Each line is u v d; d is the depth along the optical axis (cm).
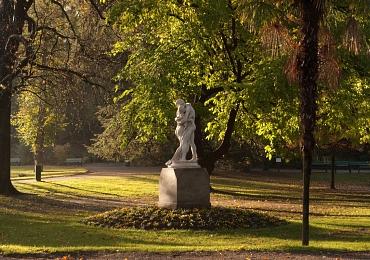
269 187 3738
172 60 2212
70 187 3294
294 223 1720
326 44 1295
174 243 1349
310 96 1253
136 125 2383
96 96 3278
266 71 2048
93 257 1089
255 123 2544
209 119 2866
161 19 2372
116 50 2597
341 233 1558
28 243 1334
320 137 2911
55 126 4088
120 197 2784
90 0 2648
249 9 1273
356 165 5750
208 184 1712
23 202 2394
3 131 2625
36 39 2655
